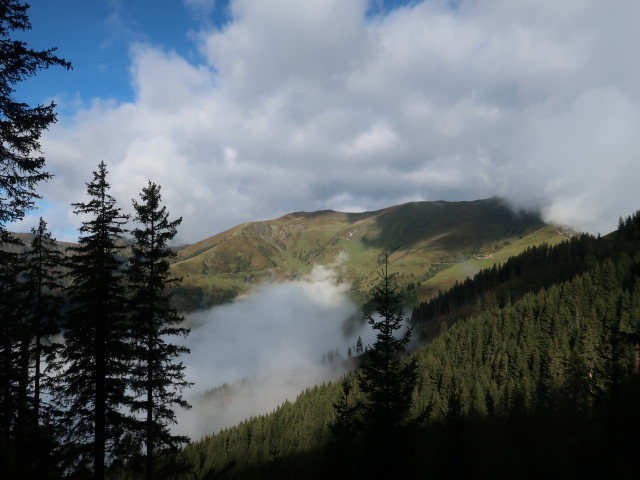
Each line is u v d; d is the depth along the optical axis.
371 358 23.30
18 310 21.39
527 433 36.69
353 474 23.41
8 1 10.62
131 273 22.75
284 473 49.84
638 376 24.19
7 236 12.73
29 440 11.65
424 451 33.09
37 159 11.99
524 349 105.88
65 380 21.64
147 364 23.19
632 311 96.56
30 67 11.08
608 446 24.08
